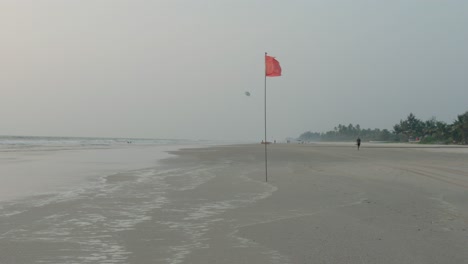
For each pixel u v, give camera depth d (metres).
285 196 12.69
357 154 40.09
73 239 7.38
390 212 9.99
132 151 50.88
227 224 8.65
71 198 12.42
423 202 11.48
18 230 8.12
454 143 120.69
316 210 10.30
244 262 5.92
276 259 6.06
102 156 38.00
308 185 15.42
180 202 11.62
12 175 19.64
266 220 9.05
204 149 59.47
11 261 6.01
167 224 8.68
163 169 22.94
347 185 15.41
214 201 11.79
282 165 25.77
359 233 7.75
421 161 29.27
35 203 11.50
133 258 6.16
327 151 48.38
